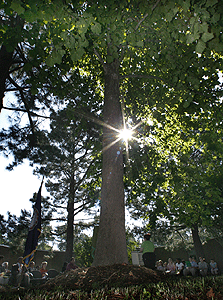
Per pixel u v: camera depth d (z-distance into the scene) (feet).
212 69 25.07
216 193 34.01
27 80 25.12
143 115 40.19
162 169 37.45
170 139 39.99
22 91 34.63
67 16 14.55
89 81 38.60
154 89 37.29
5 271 32.50
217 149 32.09
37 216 19.43
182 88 25.64
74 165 55.16
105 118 23.56
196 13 14.06
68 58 29.66
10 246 46.16
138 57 33.30
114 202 19.34
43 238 59.67
